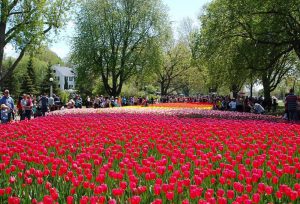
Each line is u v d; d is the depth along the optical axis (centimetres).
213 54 2545
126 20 4891
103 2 4819
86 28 4803
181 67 6944
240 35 2441
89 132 1148
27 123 1376
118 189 498
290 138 1088
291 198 502
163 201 515
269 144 970
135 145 900
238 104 3088
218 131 1153
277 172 632
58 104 3494
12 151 768
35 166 710
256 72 2580
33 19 3105
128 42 4950
